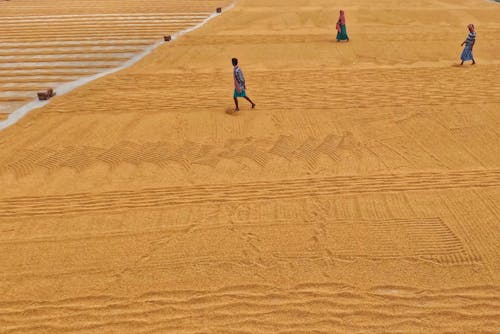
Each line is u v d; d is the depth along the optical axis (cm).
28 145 777
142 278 457
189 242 514
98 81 1150
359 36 1625
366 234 520
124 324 400
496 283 438
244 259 483
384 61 1290
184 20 2016
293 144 768
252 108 952
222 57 1383
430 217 548
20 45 1558
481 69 1174
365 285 442
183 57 1388
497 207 563
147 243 513
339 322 398
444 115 880
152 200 602
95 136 815
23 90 1096
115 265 478
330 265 471
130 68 1273
